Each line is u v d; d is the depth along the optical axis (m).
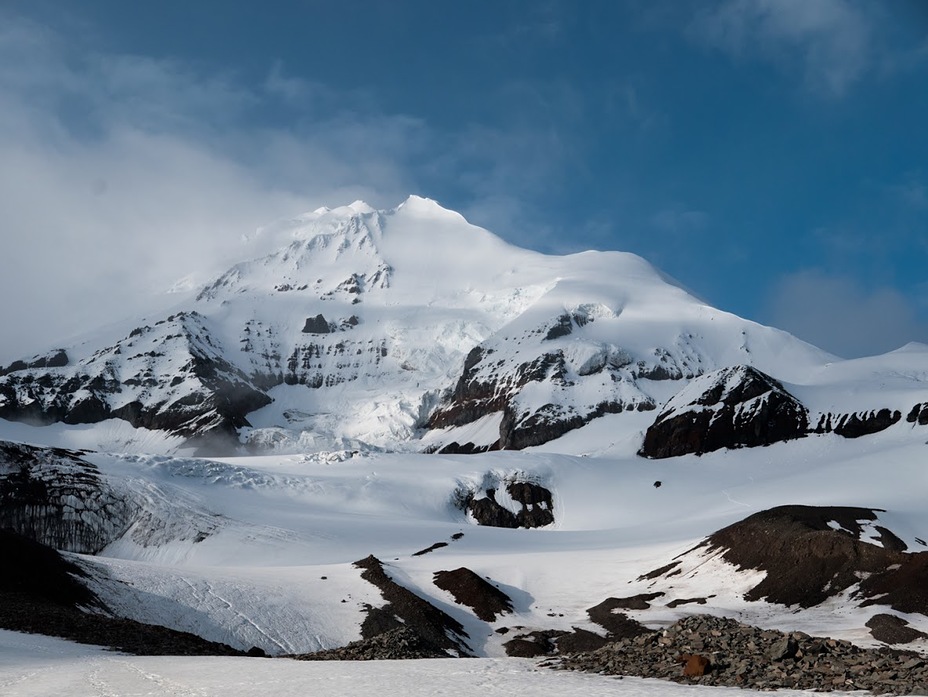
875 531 109.06
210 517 174.62
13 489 171.88
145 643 61.09
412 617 89.69
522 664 43.69
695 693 30.52
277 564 150.50
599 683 34.41
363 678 37.94
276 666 44.69
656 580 104.25
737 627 40.19
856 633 70.50
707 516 182.88
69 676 40.12
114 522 171.88
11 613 63.97
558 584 110.06
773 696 29.64
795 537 97.56
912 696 28.45
